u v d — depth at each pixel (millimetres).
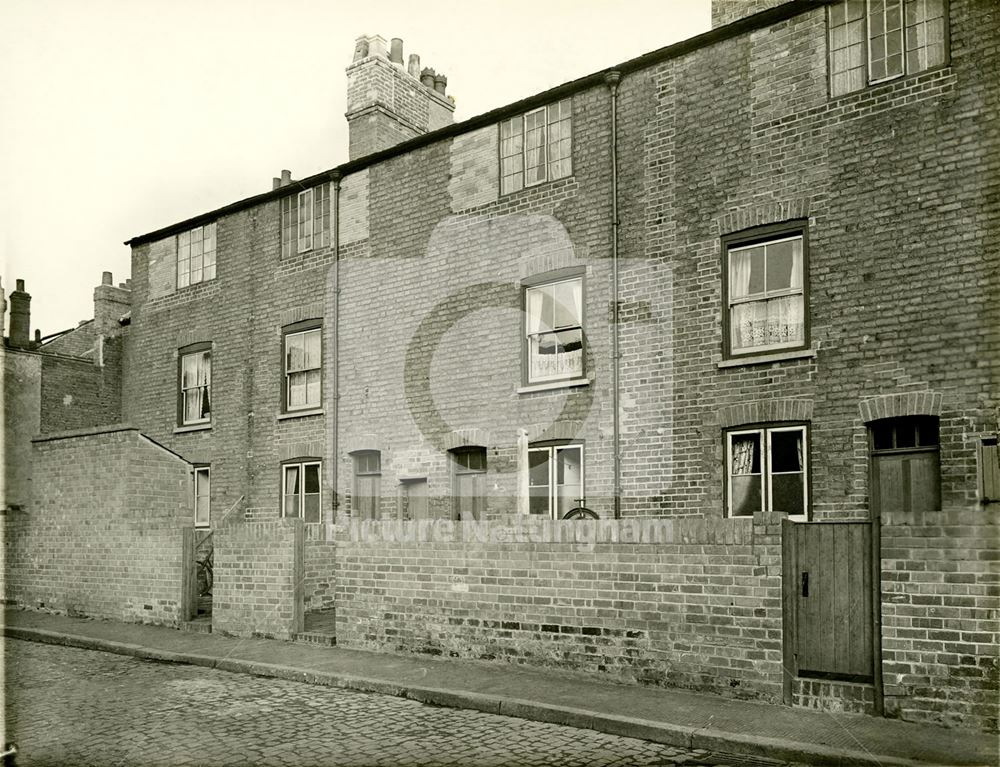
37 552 13008
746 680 6605
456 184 13031
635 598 7203
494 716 6637
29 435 15977
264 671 8297
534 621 7785
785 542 6574
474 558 8242
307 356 14531
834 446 9125
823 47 9641
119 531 11836
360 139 14672
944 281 8609
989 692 5664
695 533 6930
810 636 6484
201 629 10633
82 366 17078
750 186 10031
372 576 9039
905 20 9172
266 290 15188
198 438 15633
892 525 6066
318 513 13805
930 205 8766
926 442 8734
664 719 6059
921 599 5922
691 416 10234
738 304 10078
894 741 5492
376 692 7469
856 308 9133
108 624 11414
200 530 13008
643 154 10969
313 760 5562
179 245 16781
